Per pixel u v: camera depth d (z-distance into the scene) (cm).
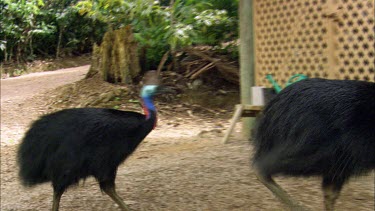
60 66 2242
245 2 769
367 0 626
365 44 634
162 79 1216
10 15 2205
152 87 454
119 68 1235
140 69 1257
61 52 2406
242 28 778
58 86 1423
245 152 661
